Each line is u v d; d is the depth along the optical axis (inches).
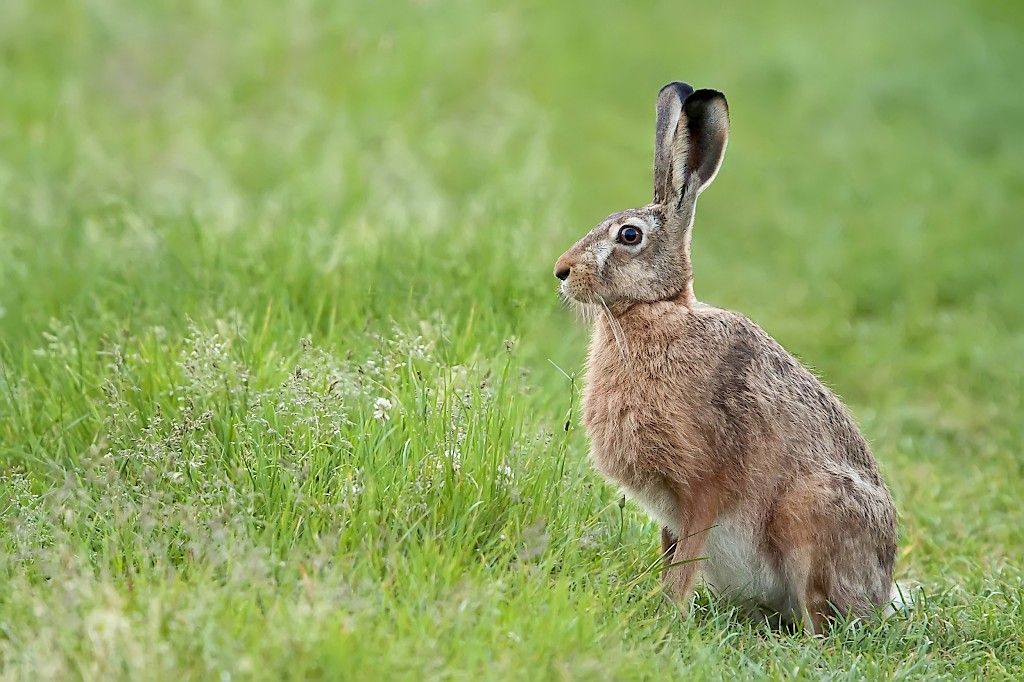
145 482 427.2
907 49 1344.7
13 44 992.2
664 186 455.8
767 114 1193.4
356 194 766.5
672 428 435.2
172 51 1010.1
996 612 457.1
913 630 440.5
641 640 388.5
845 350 794.8
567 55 1208.8
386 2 1086.4
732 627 435.5
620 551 449.4
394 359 489.1
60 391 498.3
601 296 450.0
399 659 333.4
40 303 585.6
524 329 593.3
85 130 862.5
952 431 684.7
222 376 470.9
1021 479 613.6
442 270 622.2
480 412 449.7
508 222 718.5
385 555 402.6
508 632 360.5
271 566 377.7
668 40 1300.4
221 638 331.9
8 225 682.8
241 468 431.2
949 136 1180.5
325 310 581.0
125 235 660.7
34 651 331.0
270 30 1025.5
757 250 943.0
